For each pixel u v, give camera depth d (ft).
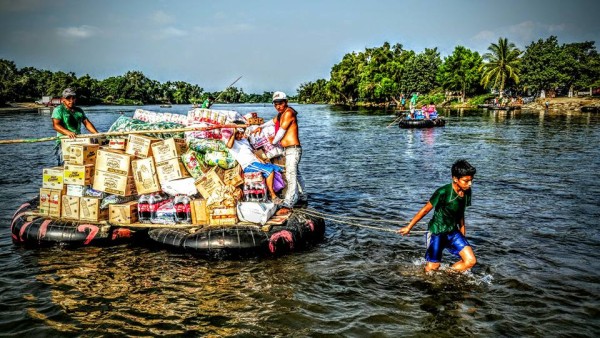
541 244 25.50
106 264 22.79
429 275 21.33
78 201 25.96
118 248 25.05
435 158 60.49
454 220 20.67
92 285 20.36
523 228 28.50
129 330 16.60
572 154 62.08
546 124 121.80
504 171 49.24
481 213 32.07
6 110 278.87
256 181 26.22
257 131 28.66
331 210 33.76
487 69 279.08
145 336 16.19
